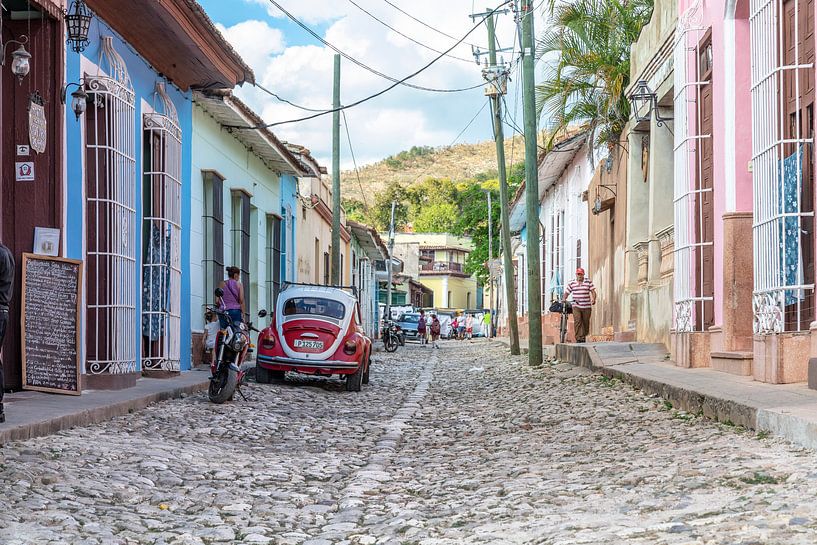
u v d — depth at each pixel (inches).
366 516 253.0
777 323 436.1
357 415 514.3
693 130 610.9
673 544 181.0
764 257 454.0
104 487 270.5
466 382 772.0
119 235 519.8
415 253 3996.1
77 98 474.6
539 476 299.0
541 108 938.7
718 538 181.0
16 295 446.3
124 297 525.0
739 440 324.8
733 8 530.6
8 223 465.7
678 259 617.9
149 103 617.9
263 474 314.5
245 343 526.0
